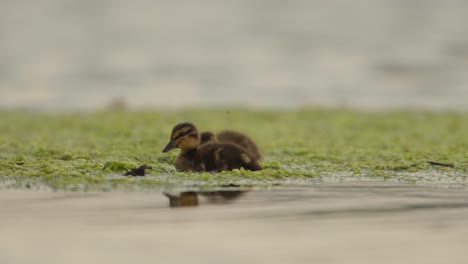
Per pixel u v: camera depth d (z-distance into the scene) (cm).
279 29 4369
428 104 2792
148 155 1587
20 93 2953
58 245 933
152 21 4616
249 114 2423
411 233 984
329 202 1159
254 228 1008
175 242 944
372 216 1071
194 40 4091
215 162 1410
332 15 4747
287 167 1473
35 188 1245
